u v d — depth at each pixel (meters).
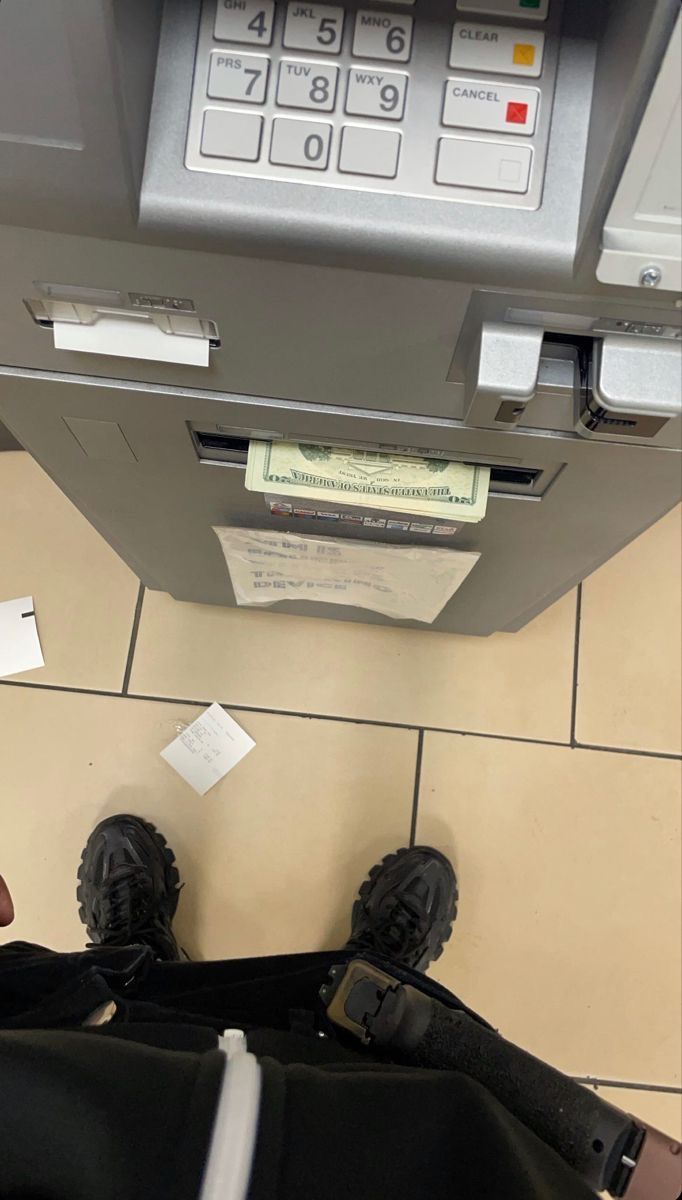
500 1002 1.08
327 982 0.74
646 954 1.10
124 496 0.76
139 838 1.07
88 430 0.63
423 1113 0.44
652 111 0.32
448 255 0.38
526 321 0.43
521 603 0.96
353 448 0.61
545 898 1.11
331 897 1.10
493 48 0.37
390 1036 0.65
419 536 0.76
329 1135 0.42
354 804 1.12
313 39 0.37
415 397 0.52
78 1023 0.64
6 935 1.07
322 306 0.43
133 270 0.42
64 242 0.41
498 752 1.14
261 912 1.10
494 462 0.61
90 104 0.33
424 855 1.08
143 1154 0.39
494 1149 0.42
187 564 0.96
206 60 0.37
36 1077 0.42
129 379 0.55
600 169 0.35
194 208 0.38
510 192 0.38
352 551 0.81
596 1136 0.55
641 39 0.31
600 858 1.12
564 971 1.09
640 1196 0.55
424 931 1.05
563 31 0.37
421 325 0.44
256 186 0.38
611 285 0.39
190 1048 0.56
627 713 1.16
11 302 0.47
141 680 1.15
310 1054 0.60
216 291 0.43
